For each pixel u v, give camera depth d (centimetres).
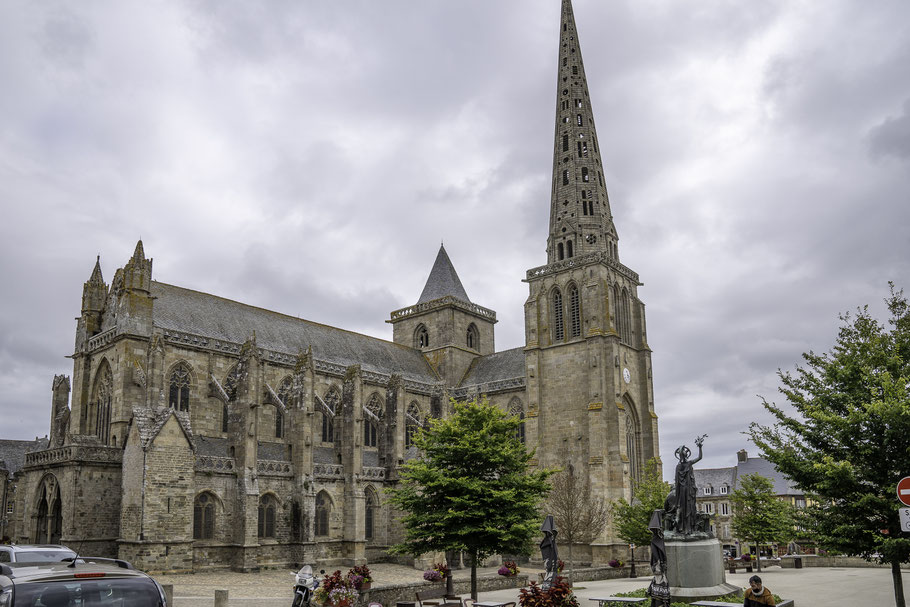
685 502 4072
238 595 5000
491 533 4600
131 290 7612
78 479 6412
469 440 4819
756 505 7900
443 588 4562
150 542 6188
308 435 7675
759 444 3691
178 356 7931
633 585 5691
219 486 6950
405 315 12712
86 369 8056
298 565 7294
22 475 8125
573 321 10338
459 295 12669
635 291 10975
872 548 3272
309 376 7869
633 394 10369
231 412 7362
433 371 11900
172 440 6494
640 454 10312
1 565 1830
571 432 9856
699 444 4191
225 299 9438
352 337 10981
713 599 3694
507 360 11675
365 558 8019
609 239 10944
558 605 3269
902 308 3675
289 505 7506
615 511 8838
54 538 6650
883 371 3453
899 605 3152
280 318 10000
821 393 3588
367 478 8438
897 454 3247
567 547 9138
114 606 1549
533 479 4897
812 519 3619
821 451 3516
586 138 11356
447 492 4769
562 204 11081
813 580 5384
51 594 1509
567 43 11881
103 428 7800
